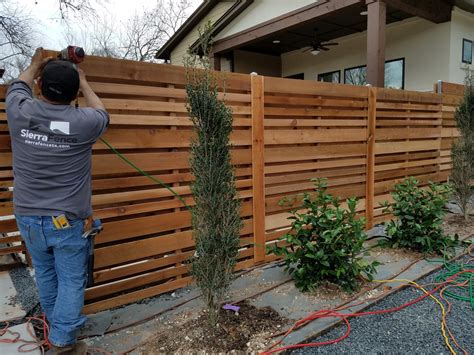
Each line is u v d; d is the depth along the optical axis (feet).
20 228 7.09
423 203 13.96
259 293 10.70
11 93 6.88
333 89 14.39
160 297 10.55
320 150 14.34
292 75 40.68
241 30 32.89
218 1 34.83
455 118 18.85
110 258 9.62
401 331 8.88
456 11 27.66
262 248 12.89
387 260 13.26
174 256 10.75
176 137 10.31
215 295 8.79
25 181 6.81
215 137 8.02
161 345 8.07
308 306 9.95
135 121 9.50
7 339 8.21
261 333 8.54
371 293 10.74
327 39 35.45
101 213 9.36
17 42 43.42
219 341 8.12
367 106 15.92
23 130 6.62
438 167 20.36
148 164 9.92
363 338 8.59
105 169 9.27
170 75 9.98
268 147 12.80
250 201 12.55
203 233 8.23
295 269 11.41
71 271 7.19
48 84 6.66
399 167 18.08
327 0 25.00
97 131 7.13
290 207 13.55
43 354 7.70
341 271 10.40
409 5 23.91
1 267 13.12
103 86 8.96
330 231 10.47
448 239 13.75
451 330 8.87
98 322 9.20
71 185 6.97
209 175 8.03
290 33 33.32
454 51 28.07
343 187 15.56
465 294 10.76
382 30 22.40
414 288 11.21
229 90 11.52
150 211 10.17
